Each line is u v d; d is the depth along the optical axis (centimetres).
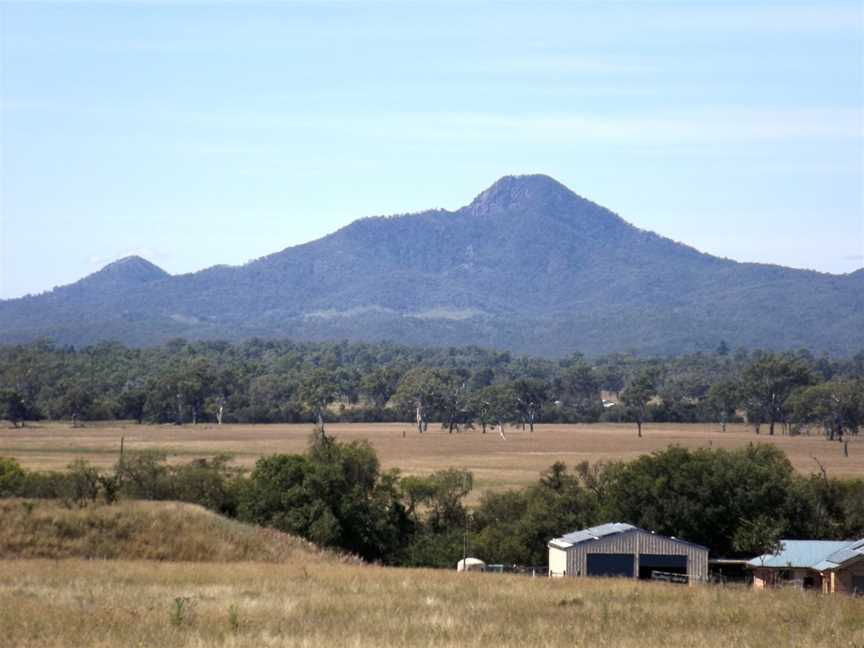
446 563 11012
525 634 4931
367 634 4853
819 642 4894
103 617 5128
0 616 5144
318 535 11000
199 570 7788
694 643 4812
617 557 9531
